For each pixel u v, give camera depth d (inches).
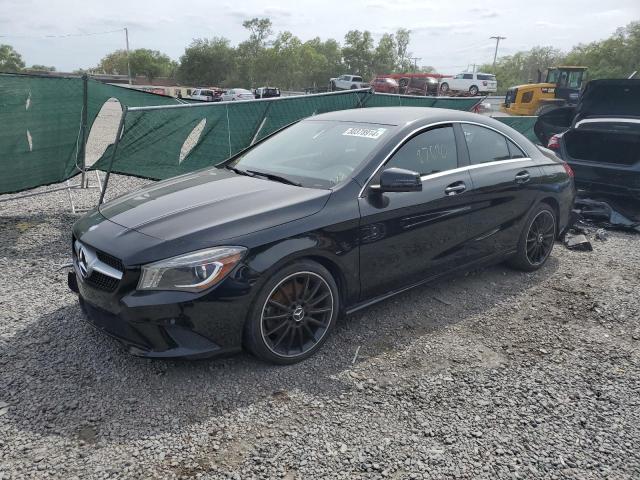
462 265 170.7
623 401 120.1
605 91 296.4
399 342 143.6
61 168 270.8
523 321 159.6
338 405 115.0
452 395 120.1
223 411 111.6
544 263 209.2
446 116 168.4
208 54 4074.8
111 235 121.3
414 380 125.5
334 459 98.7
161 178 267.6
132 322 112.1
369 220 137.6
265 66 4030.5
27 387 118.0
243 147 278.4
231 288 115.2
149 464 96.2
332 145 157.4
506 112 1135.0
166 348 114.4
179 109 243.4
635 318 163.8
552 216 202.4
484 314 163.3
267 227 121.3
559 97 1082.1
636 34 3228.3
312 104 288.7
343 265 134.4
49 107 249.9
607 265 212.1
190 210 127.8
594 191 276.5
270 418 109.9
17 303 160.7
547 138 396.8
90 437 102.9
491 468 97.7
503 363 134.9
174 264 111.7
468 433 107.2
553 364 135.2
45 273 186.9
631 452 103.3
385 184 134.3
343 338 144.6
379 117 166.1
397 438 105.0
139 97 279.9
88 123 270.2
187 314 112.8
